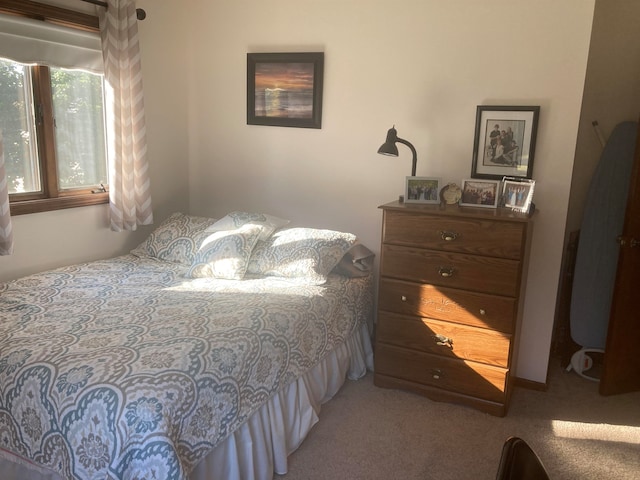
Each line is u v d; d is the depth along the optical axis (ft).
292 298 7.97
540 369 9.48
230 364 5.99
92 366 5.47
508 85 8.98
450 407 8.68
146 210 10.19
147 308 7.23
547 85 8.72
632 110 10.10
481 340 8.35
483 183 8.70
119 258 9.95
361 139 10.28
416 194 9.05
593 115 10.35
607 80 10.16
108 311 7.08
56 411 5.19
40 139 8.82
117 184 9.66
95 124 9.75
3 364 5.63
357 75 10.08
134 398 5.04
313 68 10.31
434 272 8.50
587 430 8.11
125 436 4.89
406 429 7.98
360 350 9.61
